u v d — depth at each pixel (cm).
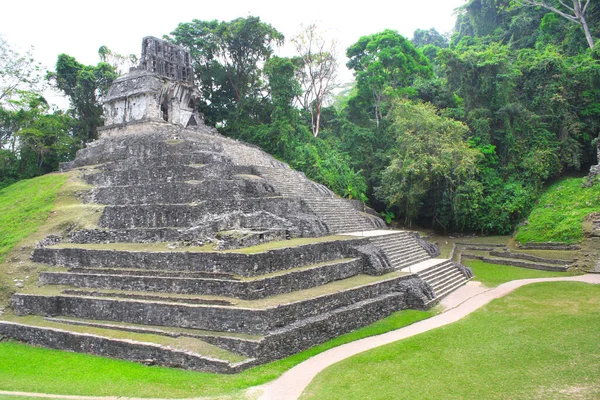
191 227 2253
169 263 1953
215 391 1268
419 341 1608
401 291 2136
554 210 3531
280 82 4341
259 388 1278
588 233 3070
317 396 1205
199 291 1758
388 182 3972
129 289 1925
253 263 1756
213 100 5072
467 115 4303
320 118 5441
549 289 2294
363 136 4594
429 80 5053
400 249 2800
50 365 1535
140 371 1445
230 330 1554
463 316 1916
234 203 2408
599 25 4881
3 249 2495
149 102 3719
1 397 1270
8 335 1862
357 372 1355
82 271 2144
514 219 3869
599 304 1956
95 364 1527
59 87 4803
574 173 4153
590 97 4119
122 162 3169
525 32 5772
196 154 2878
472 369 1331
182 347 1490
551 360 1353
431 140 3762
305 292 1811
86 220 2680
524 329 1670
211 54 4888
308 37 4997
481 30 6675
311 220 2589
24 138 4247
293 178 3341
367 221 3312
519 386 1193
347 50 5428
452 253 3297
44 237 2562
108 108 3975
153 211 2480
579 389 1149
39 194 3184
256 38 4756
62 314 1956
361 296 1939
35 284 2197
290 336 1534
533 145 4062
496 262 3247
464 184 3759
